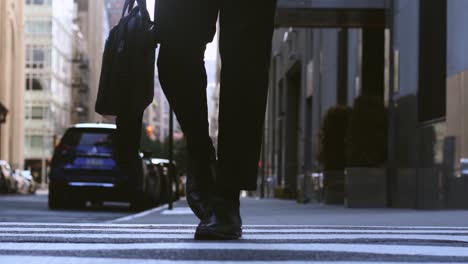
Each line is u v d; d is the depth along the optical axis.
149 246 2.78
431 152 14.97
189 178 3.27
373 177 15.86
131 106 3.03
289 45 45.62
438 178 12.80
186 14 3.04
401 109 17.12
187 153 3.28
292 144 47.84
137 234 3.49
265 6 3.09
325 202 19.72
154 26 3.08
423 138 15.52
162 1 3.06
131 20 3.03
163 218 10.06
